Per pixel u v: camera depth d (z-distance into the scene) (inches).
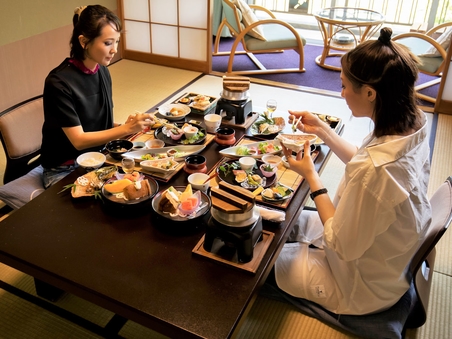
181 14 182.4
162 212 68.3
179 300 56.2
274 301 81.5
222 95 97.7
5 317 77.4
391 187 57.1
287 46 185.0
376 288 69.7
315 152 87.8
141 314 54.8
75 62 85.9
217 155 86.0
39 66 158.9
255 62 197.0
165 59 193.6
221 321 53.8
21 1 145.7
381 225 59.2
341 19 183.2
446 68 150.4
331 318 76.0
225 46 220.2
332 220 63.2
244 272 60.7
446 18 218.5
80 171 79.9
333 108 157.9
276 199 72.7
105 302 57.1
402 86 55.9
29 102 96.2
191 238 66.1
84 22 80.1
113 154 81.9
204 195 72.6
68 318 77.7
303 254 77.2
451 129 146.4
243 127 96.2
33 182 90.4
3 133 90.8
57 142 88.4
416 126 59.1
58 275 59.2
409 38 186.4
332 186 116.4
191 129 89.0
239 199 59.7
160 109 101.4
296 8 251.1
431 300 84.5
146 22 191.0
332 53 209.0
